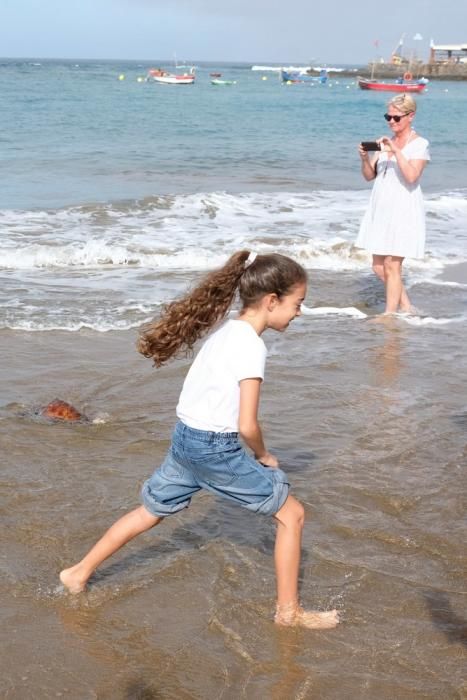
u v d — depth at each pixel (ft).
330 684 10.30
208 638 11.16
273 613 11.76
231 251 35.63
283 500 11.14
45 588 12.18
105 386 20.51
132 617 11.58
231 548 13.53
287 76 392.06
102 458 16.53
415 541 13.84
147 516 11.63
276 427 18.44
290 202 48.32
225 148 75.82
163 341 11.17
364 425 18.74
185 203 46.14
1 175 55.11
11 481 15.35
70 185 52.06
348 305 29.73
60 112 117.80
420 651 11.00
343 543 13.74
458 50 502.79
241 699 9.96
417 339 25.66
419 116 142.61
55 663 10.50
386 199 27.32
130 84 270.67
